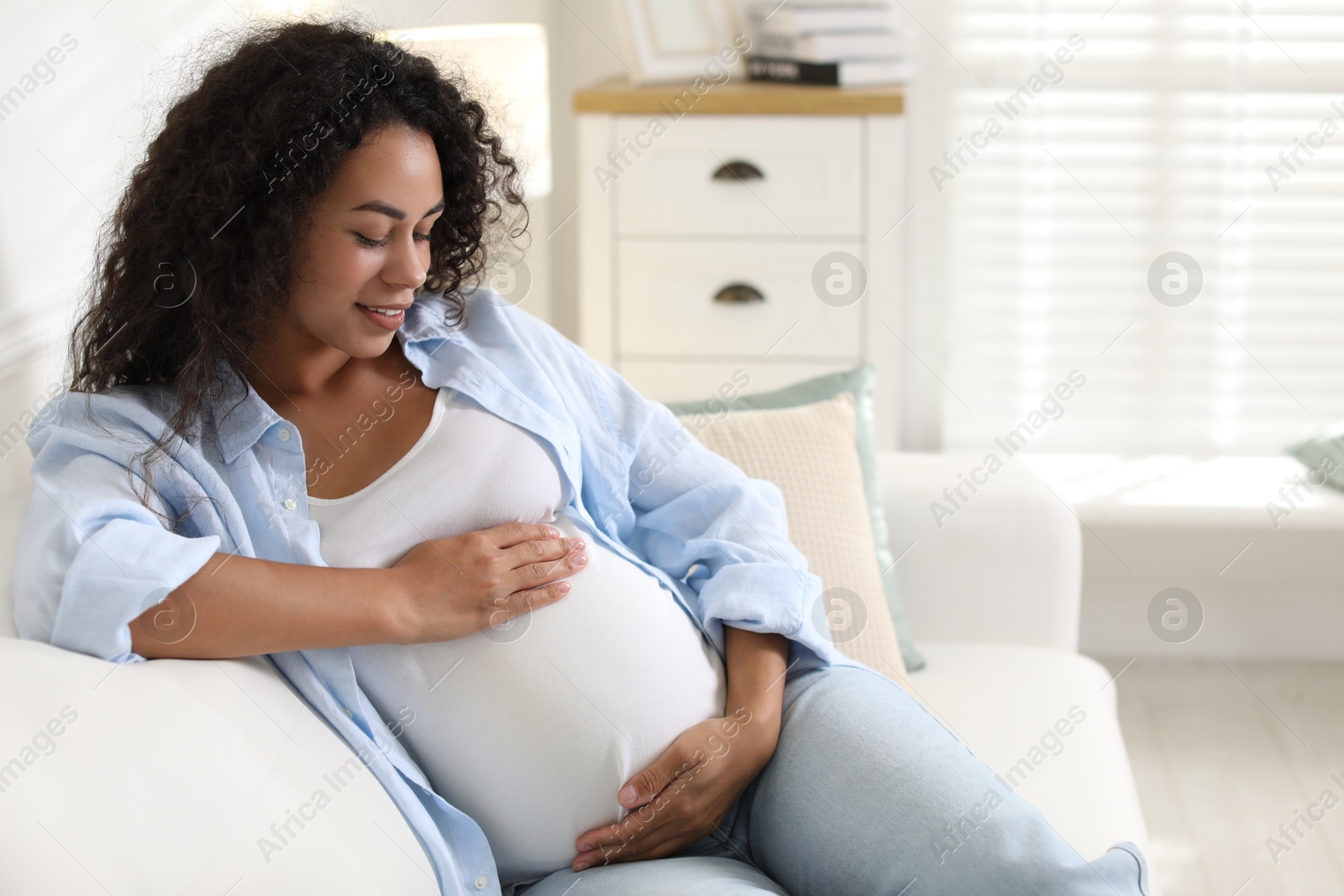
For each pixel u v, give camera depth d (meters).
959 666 1.64
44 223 1.19
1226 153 2.76
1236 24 2.71
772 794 1.14
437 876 1.04
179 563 0.95
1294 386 2.82
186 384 1.07
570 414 1.31
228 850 0.84
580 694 1.10
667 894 0.99
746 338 2.60
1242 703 2.37
